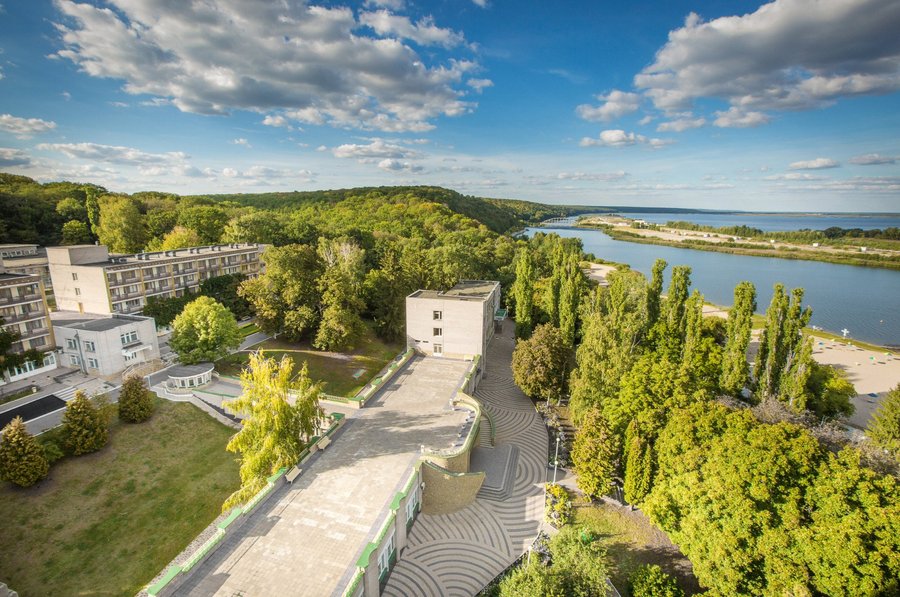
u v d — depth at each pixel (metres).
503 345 92.81
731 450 32.66
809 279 192.50
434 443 44.03
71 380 60.03
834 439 35.22
